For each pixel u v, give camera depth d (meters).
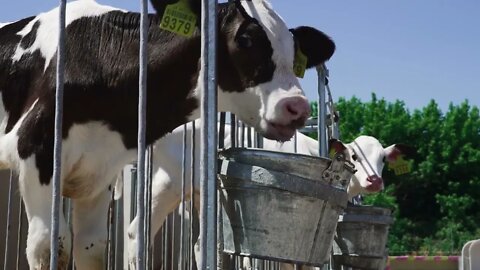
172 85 4.12
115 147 4.15
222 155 3.24
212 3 2.46
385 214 5.05
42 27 4.45
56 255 2.44
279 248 3.08
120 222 8.84
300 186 3.04
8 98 4.32
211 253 2.41
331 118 7.85
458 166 38.28
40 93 4.09
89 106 4.05
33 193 3.91
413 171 38.44
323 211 3.12
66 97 4.02
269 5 4.10
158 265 9.01
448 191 38.41
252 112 3.95
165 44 4.14
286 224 3.06
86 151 4.07
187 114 4.18
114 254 6.71
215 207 2.43
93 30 4.25
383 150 9.63
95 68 4.11
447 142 38.84
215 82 2.46
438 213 38.44
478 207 37.62
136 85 4.07
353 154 9.38
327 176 3.11
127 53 4.13
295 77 3.96
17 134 4.02
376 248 5.03
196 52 4.07
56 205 2.45
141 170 2.39
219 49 4.03
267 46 3.94
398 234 36.50
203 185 2.40
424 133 39.44
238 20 4.00
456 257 12.30
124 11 4.34
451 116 39.38
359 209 5.00
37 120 3.97
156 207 6.68
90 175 4.16
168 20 3.37
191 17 3.40
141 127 2.40
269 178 3.05
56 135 2.46
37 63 4.28
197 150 6.66
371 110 41.44
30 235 3.86
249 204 3.10
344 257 5.03
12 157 4.03
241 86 3.97
